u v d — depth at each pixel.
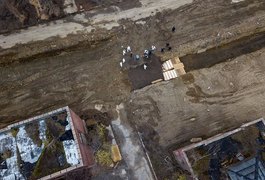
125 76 27.25
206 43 28.83
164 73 27.61
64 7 29.05
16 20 28.16
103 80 27.00
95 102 26.20
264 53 28.98
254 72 28.02
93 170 23.89
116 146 24.72
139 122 25.67
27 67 27.17
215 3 30.33
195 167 21.33
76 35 28.20
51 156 19.97
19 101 26.00
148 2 29.95
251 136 22.34
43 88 26.53
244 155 21.75
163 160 24.66
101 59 27.78
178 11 29.83
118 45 28.28
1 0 28.33
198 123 25.95
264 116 26.47
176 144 25.22
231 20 29.80
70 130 20.66
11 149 20.14
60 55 27.78
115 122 25.58
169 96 26.64
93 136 24.84
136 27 28.92
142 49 28.19
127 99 26.38
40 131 20.66
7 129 20.59
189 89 27.02
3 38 27.70
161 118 25.91
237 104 26.73
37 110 25.80
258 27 29.83
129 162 24.48
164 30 28.94
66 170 19.56
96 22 28.84
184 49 28.48
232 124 26.08
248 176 20.66
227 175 21.03
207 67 28.44
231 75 27.78
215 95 26.92
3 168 19.61
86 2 29.42
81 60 27.67
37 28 28.23
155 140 25.23
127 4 29.72
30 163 19.78
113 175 24.08
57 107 25.97
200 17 29.72
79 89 26.64
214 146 22.00
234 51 29.41
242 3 30.52
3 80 26.62
